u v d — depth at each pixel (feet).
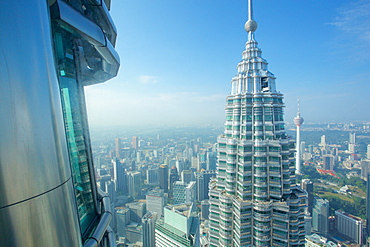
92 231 20.07
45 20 14.47
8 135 11.59
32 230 12.25
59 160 14.39
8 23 12.11
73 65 20.54
